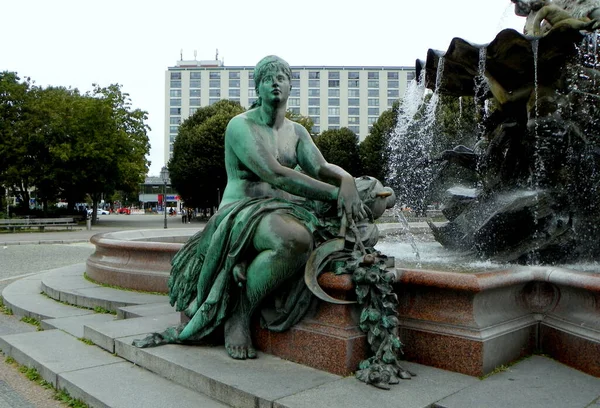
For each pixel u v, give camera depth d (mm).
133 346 3893
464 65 5621
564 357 3547
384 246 7297
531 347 3766
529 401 2859
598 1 5113
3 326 6039
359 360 3309
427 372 3328
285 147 3977
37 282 8711
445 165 6758
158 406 3049
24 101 33062
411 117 6902
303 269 3527
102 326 4574
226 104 43562
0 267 12047
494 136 5941
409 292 3605
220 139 37031
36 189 38250
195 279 4059
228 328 3754
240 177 3990
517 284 3637
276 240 3414
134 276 6988
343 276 3363
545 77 5363
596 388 3084
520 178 5867
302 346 3465
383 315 3305
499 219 5418
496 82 5543
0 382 3883
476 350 3254
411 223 13977
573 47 4930
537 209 5230
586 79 5207
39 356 4117
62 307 6578
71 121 32188
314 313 3463
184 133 42531
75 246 18188
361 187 4180
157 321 4770
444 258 5840
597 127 5324
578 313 3529
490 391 2996
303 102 114188
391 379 3082
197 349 3809
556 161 5461
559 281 3598
